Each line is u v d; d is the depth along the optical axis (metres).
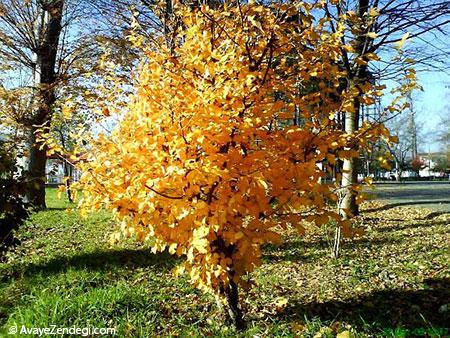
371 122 3.18
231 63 2.93
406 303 4.07
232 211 2.64
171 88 3.09
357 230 3.01
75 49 12.23
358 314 3.83
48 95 11.36
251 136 3.03
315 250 6.79
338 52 3.29
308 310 3.96
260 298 4.39
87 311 3.66
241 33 3.17
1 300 4.22
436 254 6.04
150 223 2.96
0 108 10.59
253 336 3.37
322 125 3.09
